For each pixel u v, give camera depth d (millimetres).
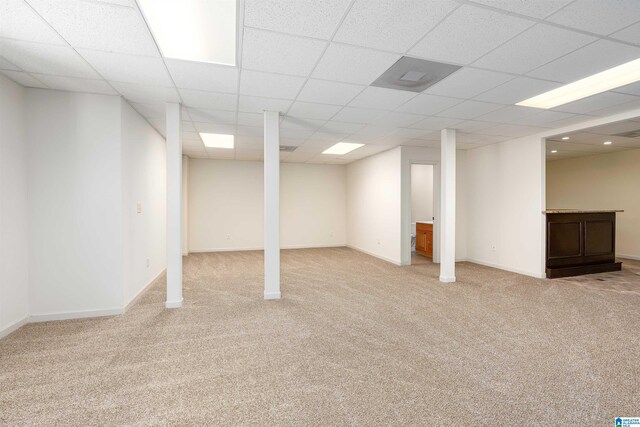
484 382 2059
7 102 2812
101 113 3275
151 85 3031
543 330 2906
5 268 2783
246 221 8125
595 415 1729
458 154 6578
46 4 1784
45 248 3137
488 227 6098
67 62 2531
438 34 2154
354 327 2982
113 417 1720
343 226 8945
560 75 2818
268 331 2889
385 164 6715
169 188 3566
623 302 3748
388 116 4105
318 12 1899
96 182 3268
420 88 3125
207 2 1809
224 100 3482
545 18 1963
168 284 3578
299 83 3000
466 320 3158
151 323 3084
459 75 2820
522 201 5406
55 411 1768
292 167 8516
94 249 3268
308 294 4094
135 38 2172
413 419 1701
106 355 2428
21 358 2375
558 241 5168
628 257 6832
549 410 1775
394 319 3189
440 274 4859
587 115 4078
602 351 2490
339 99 3451
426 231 7133
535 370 2207
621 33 2133
